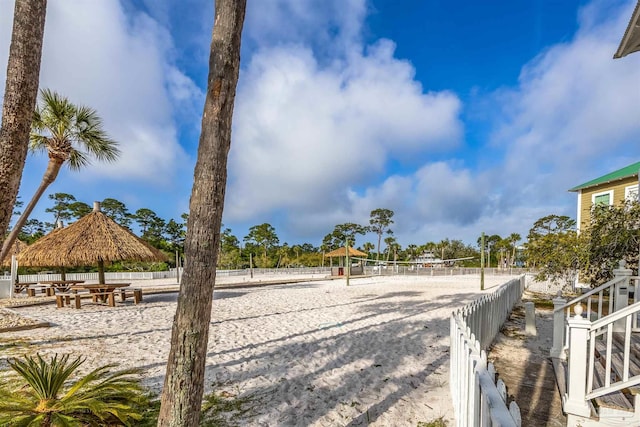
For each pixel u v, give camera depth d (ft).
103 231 40.75
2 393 9.99
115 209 171.12
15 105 9.16
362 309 35.68
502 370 15.75
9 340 22.41
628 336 10.34
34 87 9.57
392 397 13.30
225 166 7.59
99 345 21.13
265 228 196.13
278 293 52.85
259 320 29.63
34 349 20.16
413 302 40.98
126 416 9.77
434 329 25.52
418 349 20.12
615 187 47.06
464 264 186.29
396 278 93.50
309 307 37.42
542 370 15.70
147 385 14.28
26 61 9.34
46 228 167.63
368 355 18.94
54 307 37.14
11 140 9.09
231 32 7.43
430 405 12.55
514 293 36.63
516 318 29.76
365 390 14.02
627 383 10.16
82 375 15.49
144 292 49.44
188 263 7.22
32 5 9.52
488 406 6.19
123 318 30.48
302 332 24.71
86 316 31.42
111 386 10.64
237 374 15.90
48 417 8.98
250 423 11.22
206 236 7.22
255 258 174.09
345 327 26.40
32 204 21.81
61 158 23.39
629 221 32.65
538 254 42.65
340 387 14.34
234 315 32.40
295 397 13.33
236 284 67.36
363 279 90.33
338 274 103.45
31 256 37.73
